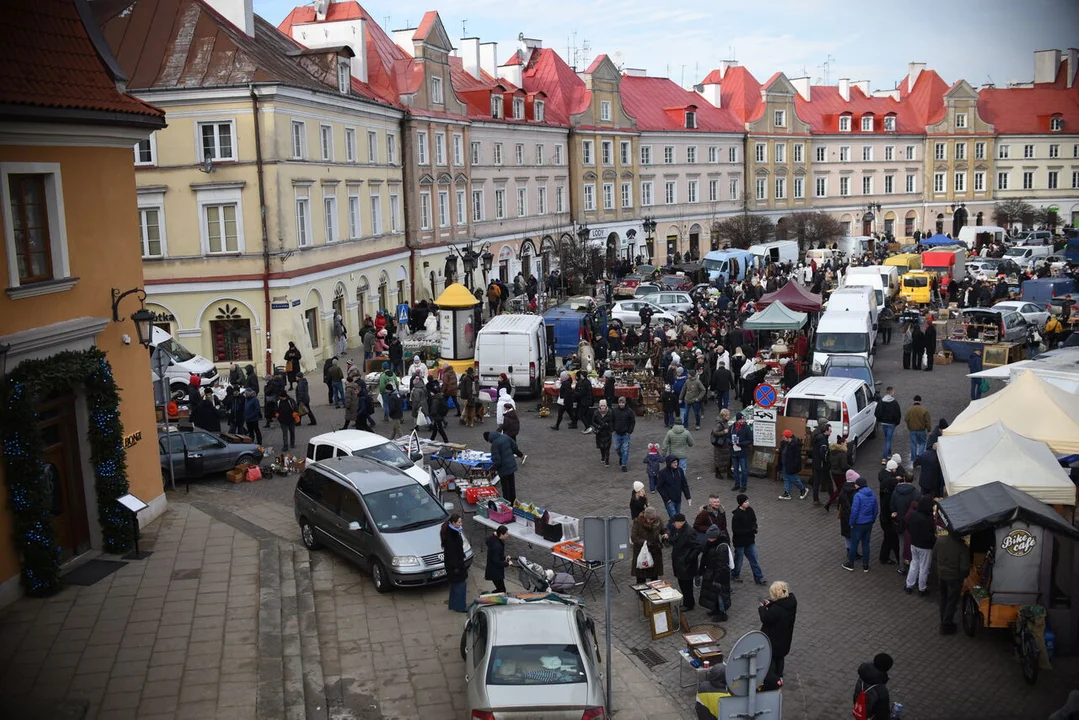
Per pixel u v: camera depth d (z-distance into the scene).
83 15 17.61
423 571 16.02
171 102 34.94
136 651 13.48
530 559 18.25
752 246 66.81
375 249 45.38
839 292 37.88
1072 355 25.17
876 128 90.56
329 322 39.91
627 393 29.61
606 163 70.50
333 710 12.67
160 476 19.81
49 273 16.14
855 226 91.06
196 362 32.16
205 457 23.02
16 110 14.84
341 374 31.44
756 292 48.81
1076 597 13.80
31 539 15.11
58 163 16.19
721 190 81.69
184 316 36.06
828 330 33.00
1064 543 13.84
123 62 35.69
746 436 21.73
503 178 59.69
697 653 13.26
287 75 37.16
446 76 53.00
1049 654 13.65
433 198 51.28
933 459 19.67
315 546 18.36
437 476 22.09
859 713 11.38
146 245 35.81
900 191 92.06
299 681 13.01
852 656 14.16
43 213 16.05
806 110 90.06
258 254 35.69
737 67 86.62
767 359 33.47
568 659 11.59
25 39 15.88
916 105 93.62
